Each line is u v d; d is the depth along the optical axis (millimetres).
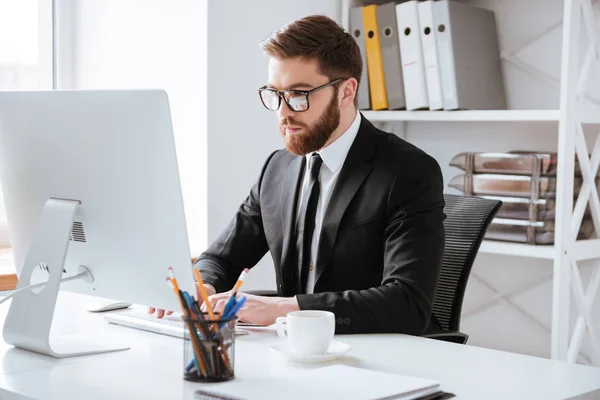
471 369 1311
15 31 2729
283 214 1958
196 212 2637
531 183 2498
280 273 1972
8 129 1535
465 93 2629
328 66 1774
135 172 1357
